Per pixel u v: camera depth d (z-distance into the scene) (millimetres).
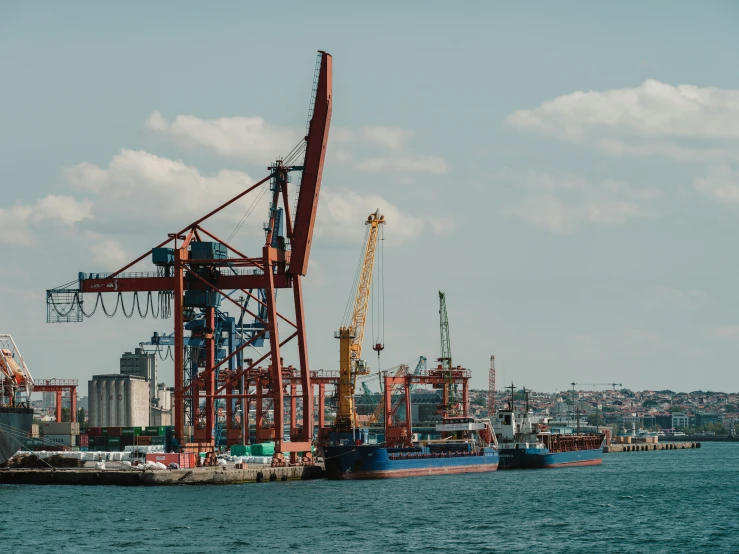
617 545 91375
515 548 89688
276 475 142625
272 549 88375
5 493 126250
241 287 145125
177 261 142125
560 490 138875
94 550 87812
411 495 128000
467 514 110062
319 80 141875
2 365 134875
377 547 89750
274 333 142000
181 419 144000
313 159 142125
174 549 88250
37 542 91250
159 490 129375
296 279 144500
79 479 136125
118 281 146250
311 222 142750
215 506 114125
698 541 93375
